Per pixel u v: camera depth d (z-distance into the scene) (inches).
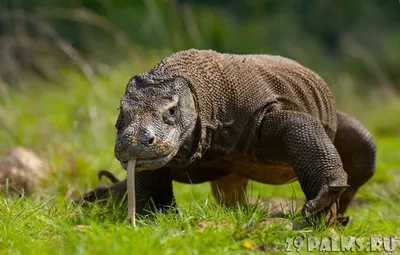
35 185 509.0
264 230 330.6
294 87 428.8
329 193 370.3
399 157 750.5
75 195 505.7
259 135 402.9
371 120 1091.9
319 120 439.2
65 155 604.7
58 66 921.5
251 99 401.7
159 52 858.1
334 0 1635.1
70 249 306.0
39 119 732.0
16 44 897.5
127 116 347.9
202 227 339.0
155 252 290.4
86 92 749.9
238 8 1556.3
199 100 377.1
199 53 395.5
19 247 319.6
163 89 360.5
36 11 1136.8
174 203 409.4
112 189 452.8
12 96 792.9
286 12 1574.8
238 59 414.3
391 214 492.4
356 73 1467.8
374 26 1647.4
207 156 398.6
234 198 440.8
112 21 1207.6
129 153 336.2
